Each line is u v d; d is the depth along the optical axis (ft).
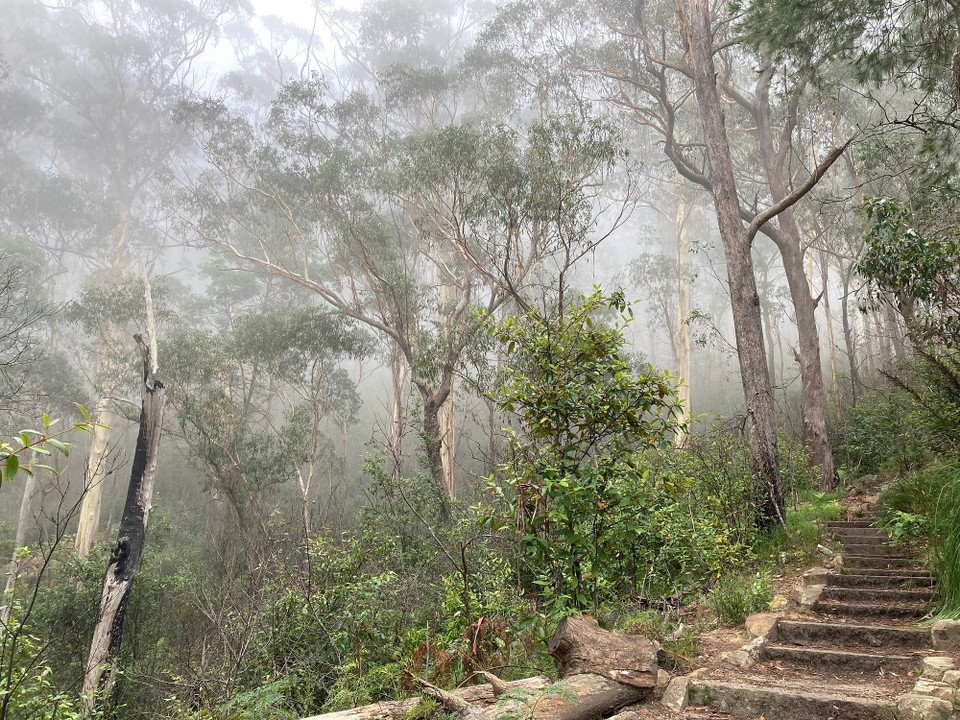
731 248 40.83
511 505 19.61
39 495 82.94
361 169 70.90
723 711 13.38
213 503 82.89
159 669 34.04
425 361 60.70
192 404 67.72
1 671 21.27
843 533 32.73
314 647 26.03
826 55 40.22
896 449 48.55
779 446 49.96
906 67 39.50
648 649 13.76
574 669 13.24
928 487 28.71
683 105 84.28
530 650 17.90
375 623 26.78
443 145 57.88
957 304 27.94
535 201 55.31
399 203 77.61
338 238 75.15
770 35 38.86
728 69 67.62
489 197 57.00
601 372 20.49
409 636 23.12
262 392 93.86
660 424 21.44
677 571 23.90
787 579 26.05
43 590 44.78
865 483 50.96
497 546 27.43
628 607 21.25
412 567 37.91
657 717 12.73
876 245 30.78
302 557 35.04
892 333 70.44
